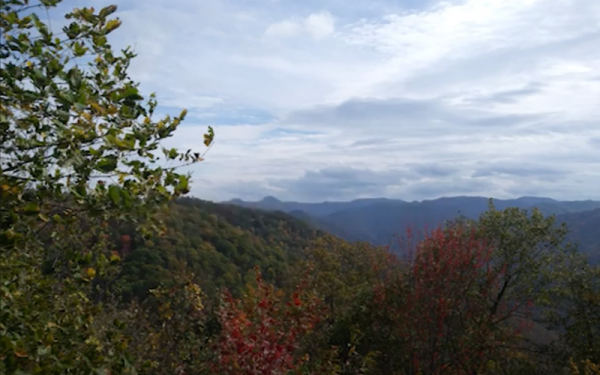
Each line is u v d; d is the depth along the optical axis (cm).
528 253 1426
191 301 979
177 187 352
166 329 950
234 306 830
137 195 331
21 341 302
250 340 752
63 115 315
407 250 1370
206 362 862
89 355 358
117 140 314
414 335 1227
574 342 1319
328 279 1487
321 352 1107
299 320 838
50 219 331
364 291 1382
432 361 1197
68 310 388
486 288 1314
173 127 366
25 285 372
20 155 315
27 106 309
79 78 330
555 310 1416
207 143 370
